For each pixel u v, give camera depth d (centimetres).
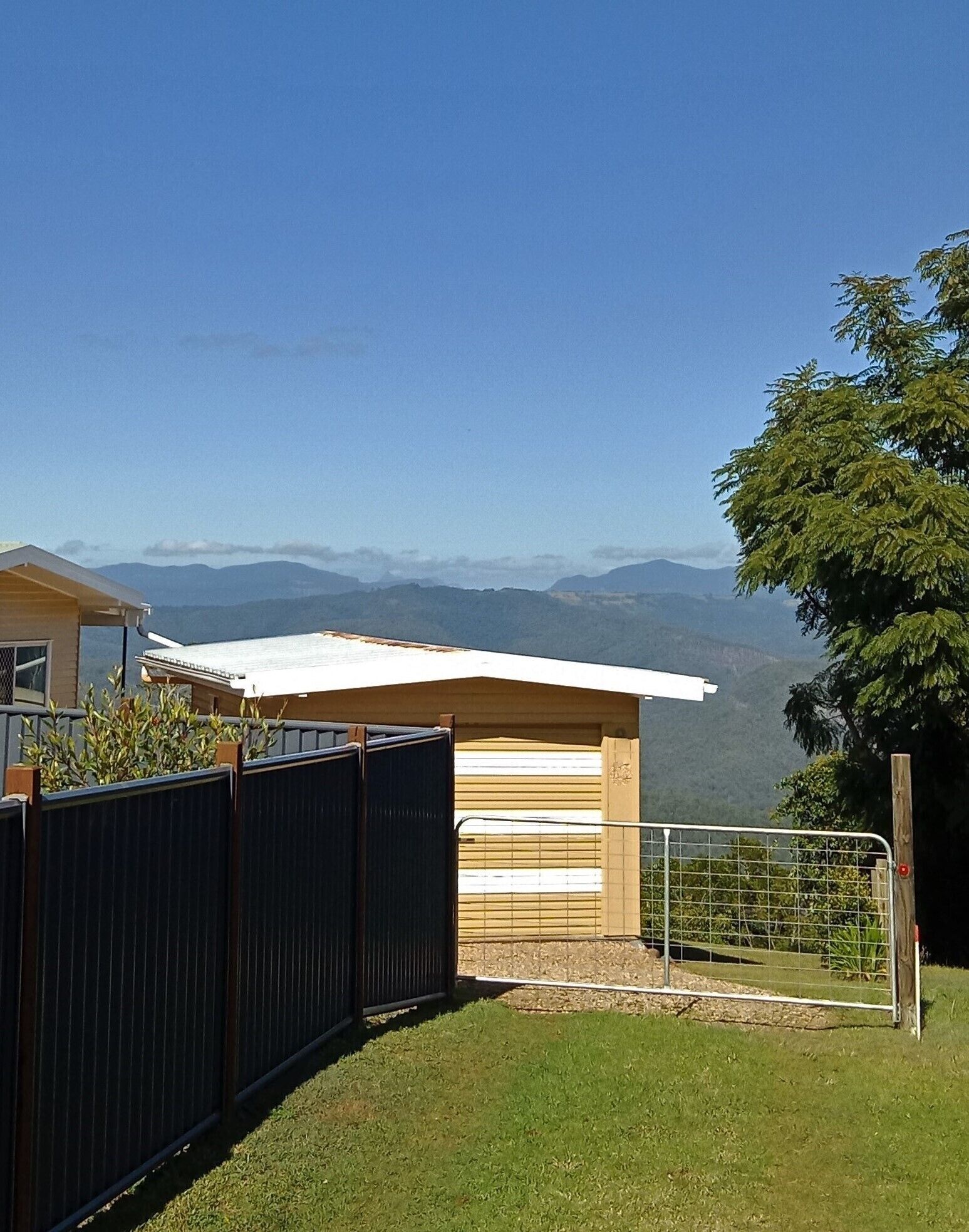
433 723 1216
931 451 1755
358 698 1217
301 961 676
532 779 1223
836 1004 838
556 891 1217
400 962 802
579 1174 568
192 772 558
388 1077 670
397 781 802
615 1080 690
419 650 1573
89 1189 467
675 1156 591
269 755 1077
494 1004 853
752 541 1877
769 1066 730
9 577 1542
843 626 1730
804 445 1748
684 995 872
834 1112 658
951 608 1589
